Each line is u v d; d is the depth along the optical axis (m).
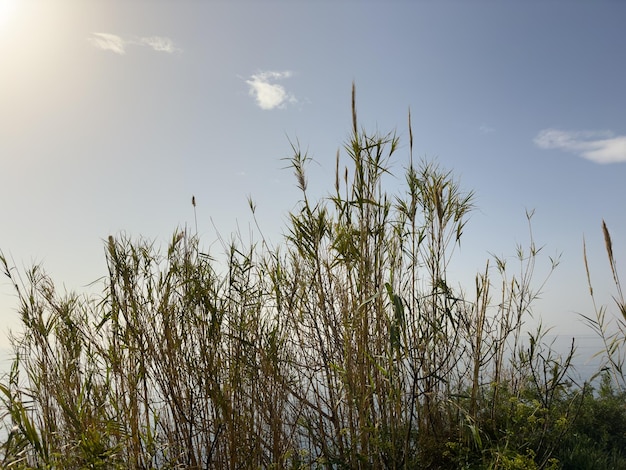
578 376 5.17
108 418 4.20
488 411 5.92
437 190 5.34
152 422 4.38
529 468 4.44
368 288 4.74
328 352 4.84
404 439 4.73
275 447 4.53
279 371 4.67
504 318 6.12
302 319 5.00
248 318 4.72
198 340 4.52
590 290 4.20
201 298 4.55
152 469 4.14
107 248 4.62
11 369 4.56
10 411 3.46
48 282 4.94
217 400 4.25
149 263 4.69
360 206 4.85
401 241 5.25
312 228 4.84
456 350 5.57
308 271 5.00
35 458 3.89
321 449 4.75
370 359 4.46
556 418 5.51
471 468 4.83
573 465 5.25
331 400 4.68
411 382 4.75
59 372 4.57
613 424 6.09
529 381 6.22
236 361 4.55
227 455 4.38
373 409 4.70
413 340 4.92
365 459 4.40
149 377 4.41
